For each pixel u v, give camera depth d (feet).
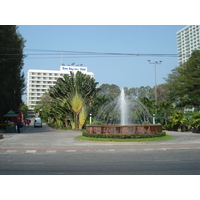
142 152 42.34
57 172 26.20
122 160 33.86
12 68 119.85
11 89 122.31
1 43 104.99
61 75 408.67
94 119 110.11
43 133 94.63
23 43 129.70
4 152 43.98
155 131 60.39
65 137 73.10
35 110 298.35
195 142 54.49
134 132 58.29
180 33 515.91
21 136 77.92
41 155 40.06
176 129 101.45
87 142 56.49
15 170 27.43
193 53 107.55
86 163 31.68
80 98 111.65
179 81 109.60
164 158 35.35
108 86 233.55
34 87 395.75
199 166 28.81
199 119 83.66
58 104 115.55
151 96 195.11
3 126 122.21
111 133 58.75
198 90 99.71
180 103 113.91
